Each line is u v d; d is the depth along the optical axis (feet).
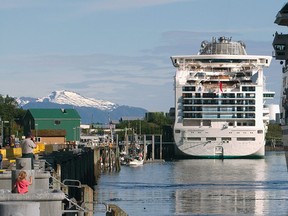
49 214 101.91
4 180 153.17
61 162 387.34
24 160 134.82
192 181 613.11
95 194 486.38
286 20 540.52
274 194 474.90
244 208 393.50
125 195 476.54
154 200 438.40
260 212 374.63
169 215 360.89
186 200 437.58
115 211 127.75
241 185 559.79
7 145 571.69
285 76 545.44
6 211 75.31
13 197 100.89
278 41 551.59
